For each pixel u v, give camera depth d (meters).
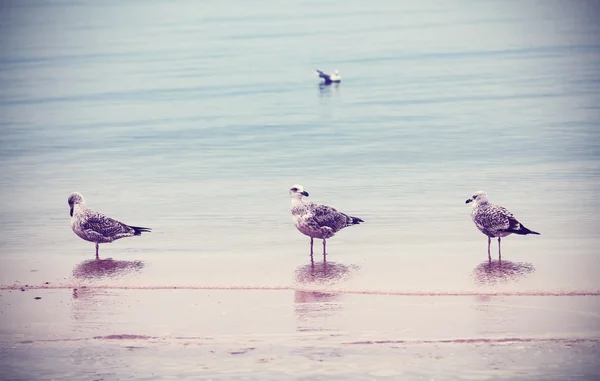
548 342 14.59
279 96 54.47
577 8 107.25
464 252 20.88
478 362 13.84
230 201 27.25
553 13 102.50
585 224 23.11
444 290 17.69
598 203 25.27
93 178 31.66
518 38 80.75
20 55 84.38
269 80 62.44
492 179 28.94
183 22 112.06
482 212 20.00
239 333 15.53
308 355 14.35
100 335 15.62
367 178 29.89
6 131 44.16
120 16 123.00
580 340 14.62
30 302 17.67
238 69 69.25
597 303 16.53
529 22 94.00
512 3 120.56
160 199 27.89
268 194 28.08
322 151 35.38
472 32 88.31
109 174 32.31
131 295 18.03
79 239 23.31
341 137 38.75
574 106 44.53
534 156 32.47
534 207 25.09
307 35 92.12
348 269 19.62
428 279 18.58
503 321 15.69
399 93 53.34
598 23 88.31
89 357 14.57
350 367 13.80
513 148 34.28
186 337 15.41
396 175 30.19
